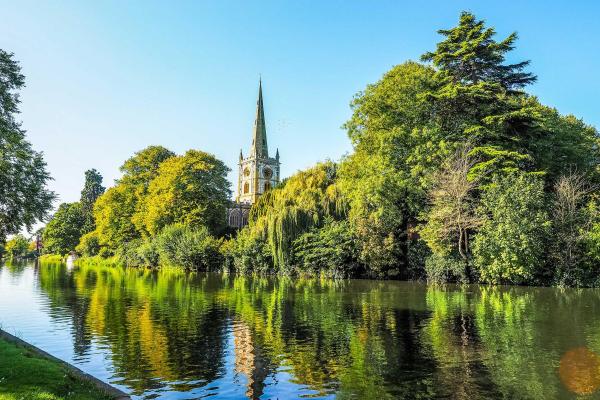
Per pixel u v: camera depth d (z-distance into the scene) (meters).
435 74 38.56
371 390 10.60
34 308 22.69
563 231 34.38
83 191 121.88
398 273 41.72
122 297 27.45
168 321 19.00
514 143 36.66
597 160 43.66
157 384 11.04
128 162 77.62
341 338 15.77
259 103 123.00
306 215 46.97
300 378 11.48
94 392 8.95
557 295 28.06
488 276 35.00
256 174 119.31
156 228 63.38
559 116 44.34
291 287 33.91
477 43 38.03
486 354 13.62
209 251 54.91
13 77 30.95
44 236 109.94
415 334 16.34
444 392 10.45
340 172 43.88
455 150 36.41
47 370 9.91
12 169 28.86
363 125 42.09
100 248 84.25
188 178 63.50
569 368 12.21
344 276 43.19
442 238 35.28
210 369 12.23
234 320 19.25
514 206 32.94
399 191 39.12
